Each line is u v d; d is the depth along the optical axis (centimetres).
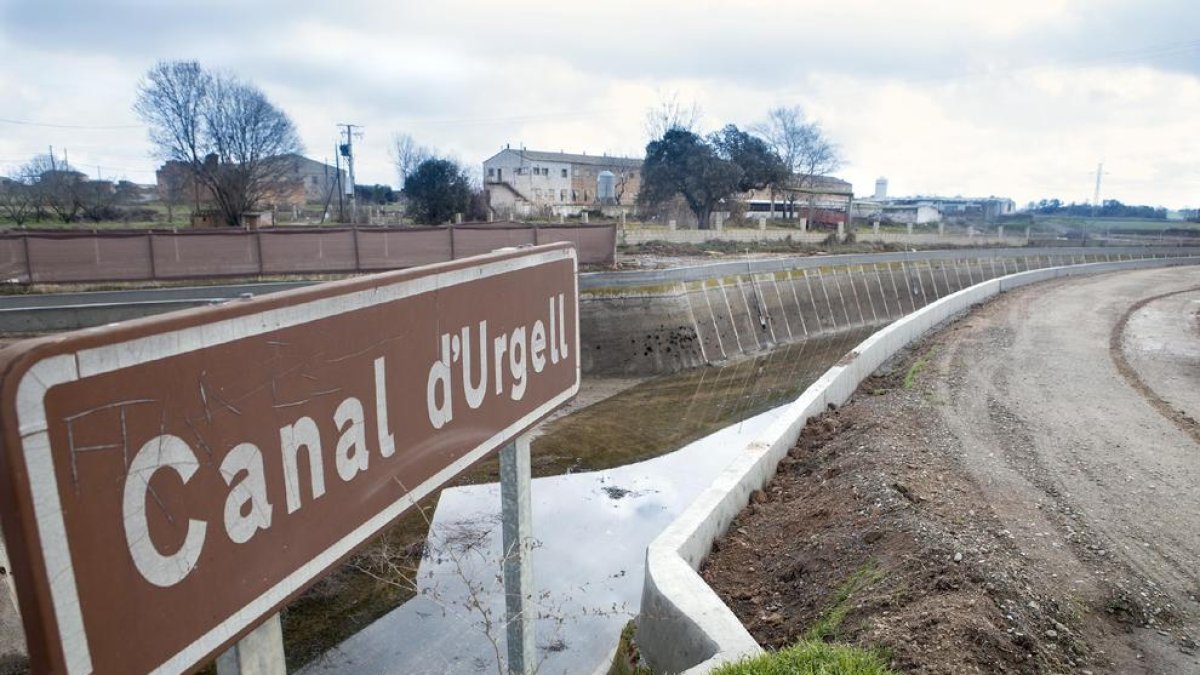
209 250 2255
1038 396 1108
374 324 190
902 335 1606
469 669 848
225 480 144
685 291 2841
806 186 7875
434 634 904
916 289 4844
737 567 650
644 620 531
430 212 4634
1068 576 535
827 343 3625
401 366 204
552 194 7781
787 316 3600
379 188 7912
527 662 298
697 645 444
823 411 1100
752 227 5622
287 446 162
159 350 126
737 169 5584
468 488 1349
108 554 119
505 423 267
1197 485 738
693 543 614
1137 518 654
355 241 2388
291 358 161
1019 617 461
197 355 135
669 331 2712
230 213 4197
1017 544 582
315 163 8125
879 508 655
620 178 8000
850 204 8075
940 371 1296
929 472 759
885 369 1417
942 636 427
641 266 3403
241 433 148
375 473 194
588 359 2545
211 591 142
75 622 113
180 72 4166
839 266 4191
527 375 283
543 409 299
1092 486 733
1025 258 5978
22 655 741
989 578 498
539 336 292
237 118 4284
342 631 918
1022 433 918
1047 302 2223
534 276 285
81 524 113
